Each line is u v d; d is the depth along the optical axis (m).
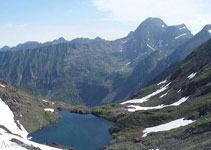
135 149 88.31
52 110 174.00
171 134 91.62
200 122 88.31
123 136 111.00
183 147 73.12
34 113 143.88
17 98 147.62
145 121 121.50
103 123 148.75
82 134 123.62
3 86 156.50
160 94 181.25
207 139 71.38
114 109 177.62
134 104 181.12
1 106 124.94
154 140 91.69
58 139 113.94
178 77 192.62
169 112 124.69
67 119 159.38
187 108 117.19
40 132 124.62
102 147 100.69
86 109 193.50
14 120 119.50
